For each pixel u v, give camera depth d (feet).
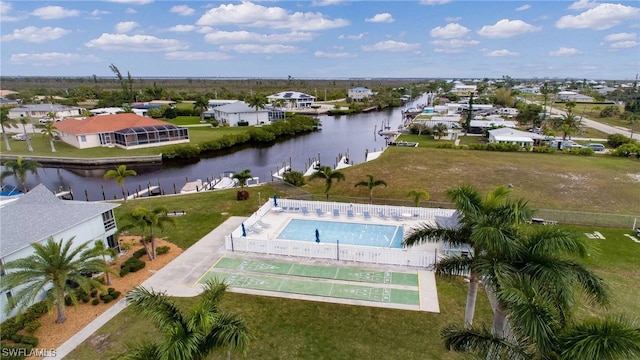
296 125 336.90
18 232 69.92
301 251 88.58
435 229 54.19
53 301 61.00
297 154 250.16
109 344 59.21
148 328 63.16
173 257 89.35
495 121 326.44
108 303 70.49
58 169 206.90
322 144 285.64
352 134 330.95
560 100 568.00
